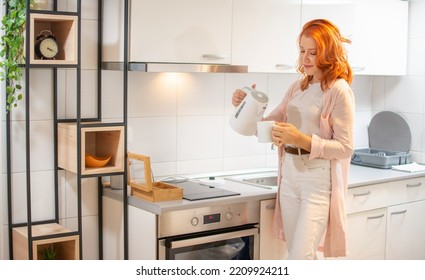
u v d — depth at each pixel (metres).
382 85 4.67
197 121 3.77
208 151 3.84
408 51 4.48
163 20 3.19
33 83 3.21
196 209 3.12
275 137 3.00
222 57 3.38
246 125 3.13
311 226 3.11
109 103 3.46
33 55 2.90
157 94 3.60
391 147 4.60
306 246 3.10
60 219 3.36
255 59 3.56
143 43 3.14
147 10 3.14
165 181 3.58
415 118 4.47
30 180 3.11
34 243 2.99
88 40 3.35
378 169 4.23
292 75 4.18
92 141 3.43
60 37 3.14
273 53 3.63
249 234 3.30
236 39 3.47
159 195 3.09
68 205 3.38
